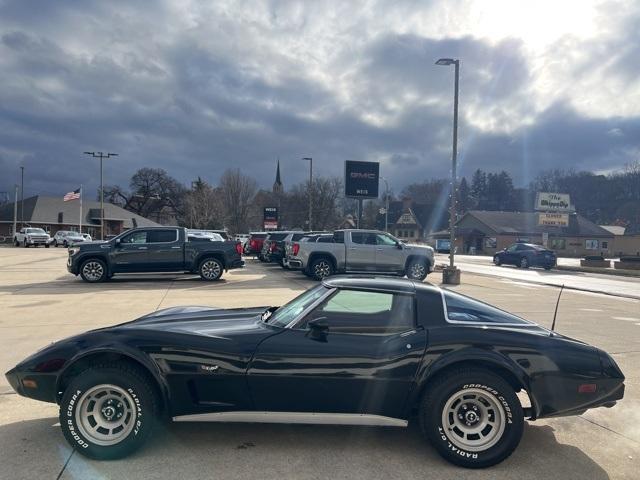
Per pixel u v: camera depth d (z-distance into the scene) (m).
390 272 18.39
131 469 3.65
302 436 4.29
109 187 105.12
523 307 12.80
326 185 81.38
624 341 8.45
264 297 13.28
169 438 4.19
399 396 3.90
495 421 3.85
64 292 13.96
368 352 3.93
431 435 3.84
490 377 3.83
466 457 3.78
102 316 9.91
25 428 4.35
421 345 3.92
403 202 99.31
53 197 72.69
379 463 3.84
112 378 3.80
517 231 70.62
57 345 3.97
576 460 4.01
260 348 3.93
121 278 18.39
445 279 19.28
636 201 101.19
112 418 3.87
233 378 3.89
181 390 3.89
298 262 18.14
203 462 3.78
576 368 3.95
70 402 3.78
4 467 3.65
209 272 17.44
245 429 4.40
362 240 18.38
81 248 16.44
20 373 3.95
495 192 141.38
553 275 27.97
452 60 18.44
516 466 3.88
